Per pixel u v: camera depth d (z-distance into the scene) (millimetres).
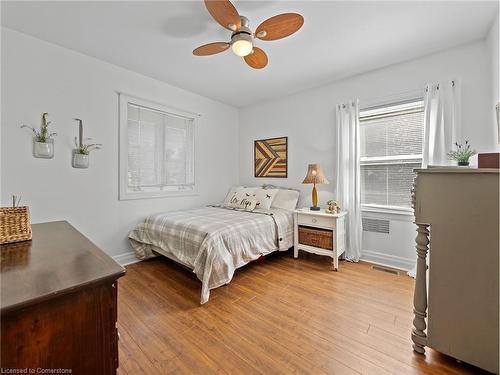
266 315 1812
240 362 1349
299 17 1648
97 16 1933
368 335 1577
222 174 4195
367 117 3006
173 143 3449
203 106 3836
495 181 1179
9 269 799
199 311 1868
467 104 2311
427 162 2465
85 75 2551
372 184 2988
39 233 1339
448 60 2412
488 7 1810
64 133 2420
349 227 3008
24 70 2182
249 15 1903
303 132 3592
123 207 2895
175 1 1765
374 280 2420
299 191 3617
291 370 1290
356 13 1874
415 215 1415
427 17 1924
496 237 1185
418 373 1269
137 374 1263
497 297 1188
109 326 765
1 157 2082
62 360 678
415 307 1438
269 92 3639
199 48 2018
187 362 1348
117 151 2828
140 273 2602
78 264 853
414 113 2674
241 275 2566
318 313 1835
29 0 1740
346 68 2842
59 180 2398
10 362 599
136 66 2803
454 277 1300
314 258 3129
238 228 2455
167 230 2598
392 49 2412
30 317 624
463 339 1276
